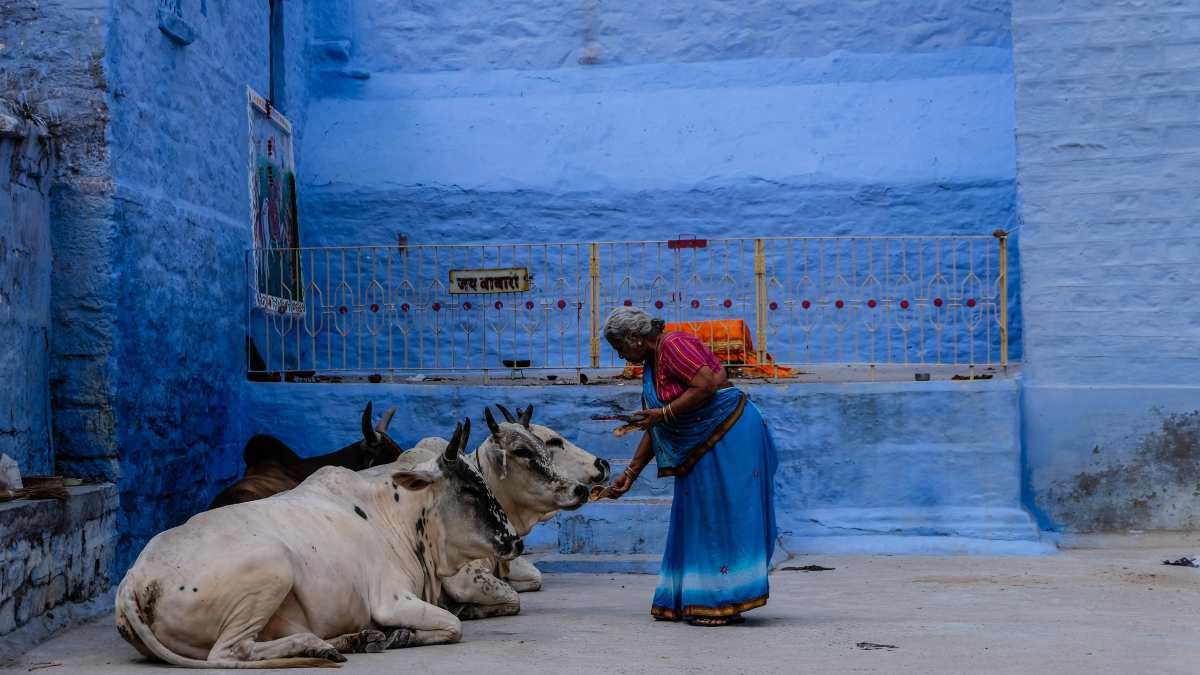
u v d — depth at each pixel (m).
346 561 6.00
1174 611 7.25
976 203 13.21
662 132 13.88
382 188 13.55
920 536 10.44
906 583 8.63
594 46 14.43
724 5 14.34
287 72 13.31
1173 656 5.68
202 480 9.93
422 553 6.50
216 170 10.55
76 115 8.44
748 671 5.38
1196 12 10.82
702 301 13.41
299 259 12.84
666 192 13.48
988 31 14.13
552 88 14.35
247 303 11.16
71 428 8.34
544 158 13.74
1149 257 10.87
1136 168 10.88
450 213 13.55
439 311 13.38
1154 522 10.79
